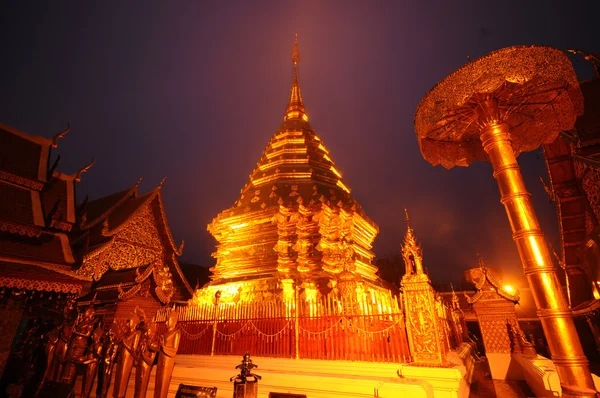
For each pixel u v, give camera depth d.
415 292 8.14
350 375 8.00
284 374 8.26
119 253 18.30
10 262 8.10
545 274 4.95
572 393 4.40
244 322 10.88
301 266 14.95
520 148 7.51
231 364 9.96
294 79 29.66
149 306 11.55
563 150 12.08
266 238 17.16
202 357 10.84
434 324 7.73
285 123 24.59
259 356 10.10
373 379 7.48
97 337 9.63
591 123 10.02
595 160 9.55
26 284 7.94
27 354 10.49
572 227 12.23
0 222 8.25
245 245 17.58
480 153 7.96
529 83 5.91
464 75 5.59
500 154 5.74
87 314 9.93
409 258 8.62
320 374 8.15
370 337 8.62
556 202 12.67
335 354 8.97
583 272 12.06
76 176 11.17
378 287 16.50
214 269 18.05
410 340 7.84
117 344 9.65
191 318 12.19
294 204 17.09
